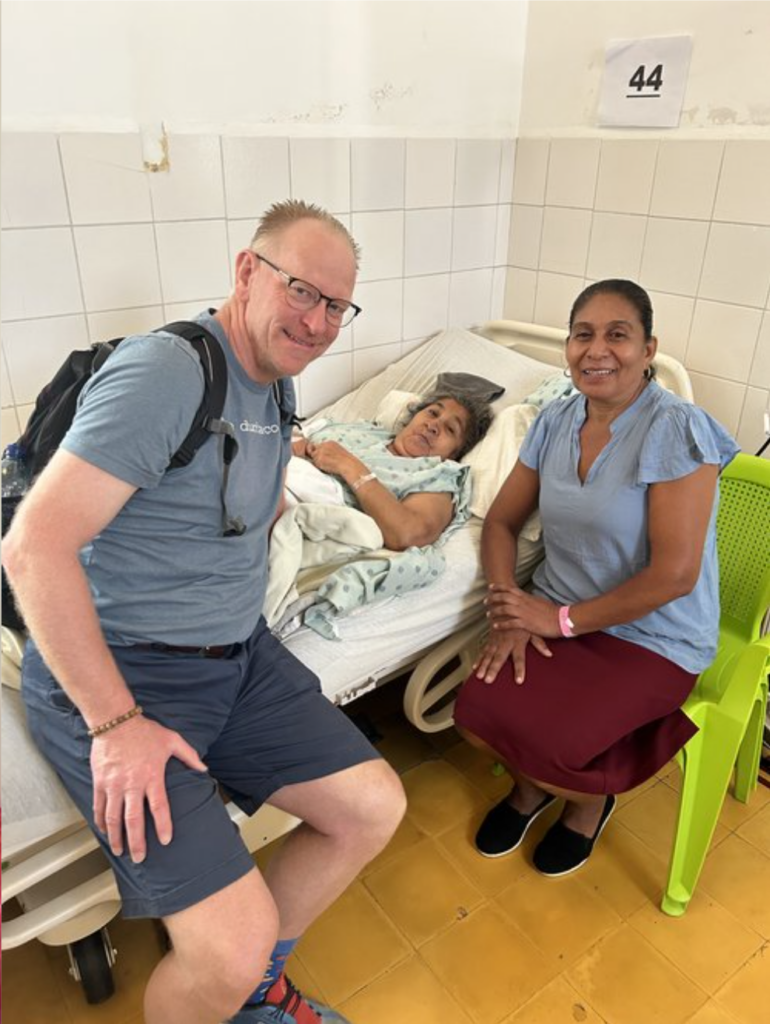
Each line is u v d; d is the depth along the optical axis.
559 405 1.67
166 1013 1.08
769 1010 1.38
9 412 1.73
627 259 2.17
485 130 2.28
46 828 1.11
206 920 1.01
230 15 1.73
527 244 2.43
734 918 1.55
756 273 1.90
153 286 1.83
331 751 1.23
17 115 1.55
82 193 1.67
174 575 1.17
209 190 1.84
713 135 1.90
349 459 1.75
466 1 2.09
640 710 1.46
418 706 1.68
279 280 1.12
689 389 1.96
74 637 1.00
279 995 1.23
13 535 1.00
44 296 1.69
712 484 1.45
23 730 1.17
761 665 1.47
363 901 1.57
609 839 1.72
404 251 2.26
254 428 1.20
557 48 2.17
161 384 1.05
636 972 1.45
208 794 1.08
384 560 1.53
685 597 1.53
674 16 1.90
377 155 2.09
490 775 1.89
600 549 1.55
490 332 2.52
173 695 1.17
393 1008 1.38
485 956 1.47
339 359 2.28
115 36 1.60
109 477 1.02
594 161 2.17
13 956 1.46
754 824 1.76
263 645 1.36
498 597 1.58
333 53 1.92
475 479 1.86
